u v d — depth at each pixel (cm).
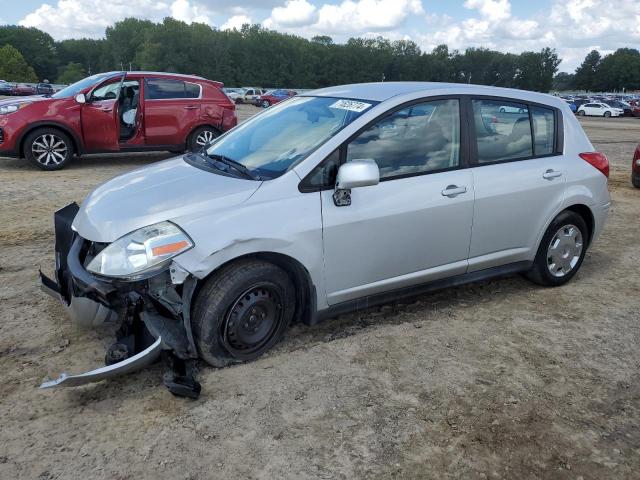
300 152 362
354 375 337
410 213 380
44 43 13700
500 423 298
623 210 812
